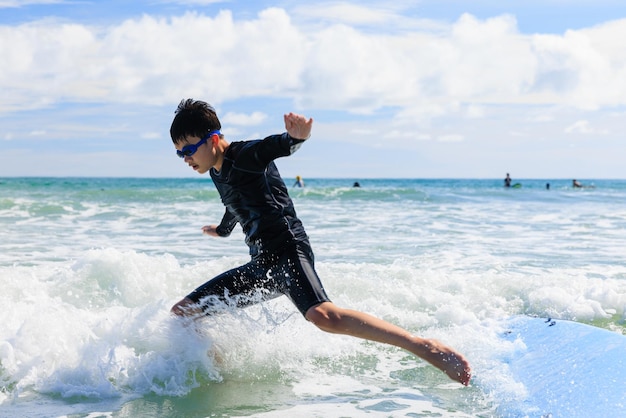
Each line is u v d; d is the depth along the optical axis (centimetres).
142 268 497
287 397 296
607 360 311
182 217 1211
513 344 357
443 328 399
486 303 457
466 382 273
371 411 279
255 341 346
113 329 335
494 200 1967
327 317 290
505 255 731
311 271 310
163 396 294
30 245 780
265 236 312
